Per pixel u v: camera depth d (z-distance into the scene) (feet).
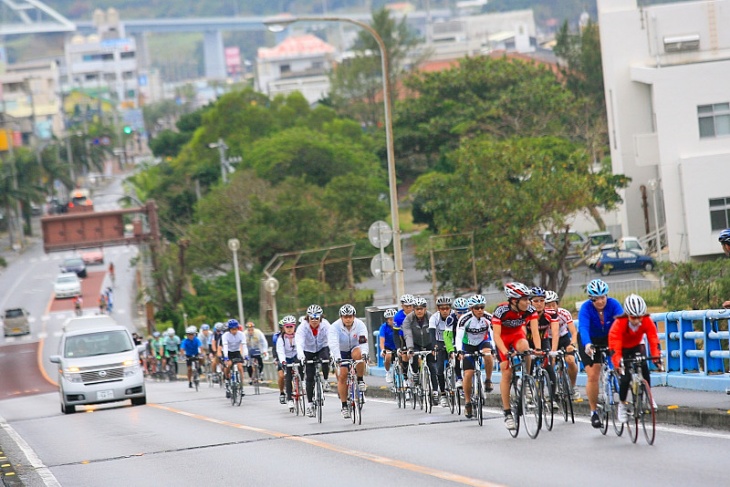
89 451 178.81
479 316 175.94
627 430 141.69
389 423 186.19
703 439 133.80
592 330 142.31
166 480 134.10
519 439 147.33
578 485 106.42
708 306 329.11
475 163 501.97
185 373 494.59
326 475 126.82
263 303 489.26
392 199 332.39
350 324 194.70
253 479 128.77
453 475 118.73
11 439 217.15
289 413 230.07
